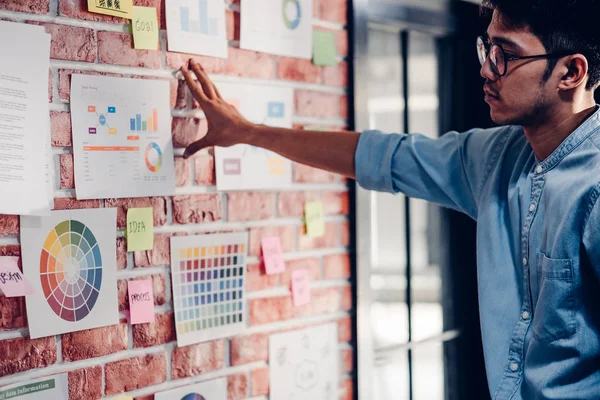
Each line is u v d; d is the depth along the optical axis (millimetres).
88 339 1358
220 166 1573
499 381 1231
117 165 1390
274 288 1704
